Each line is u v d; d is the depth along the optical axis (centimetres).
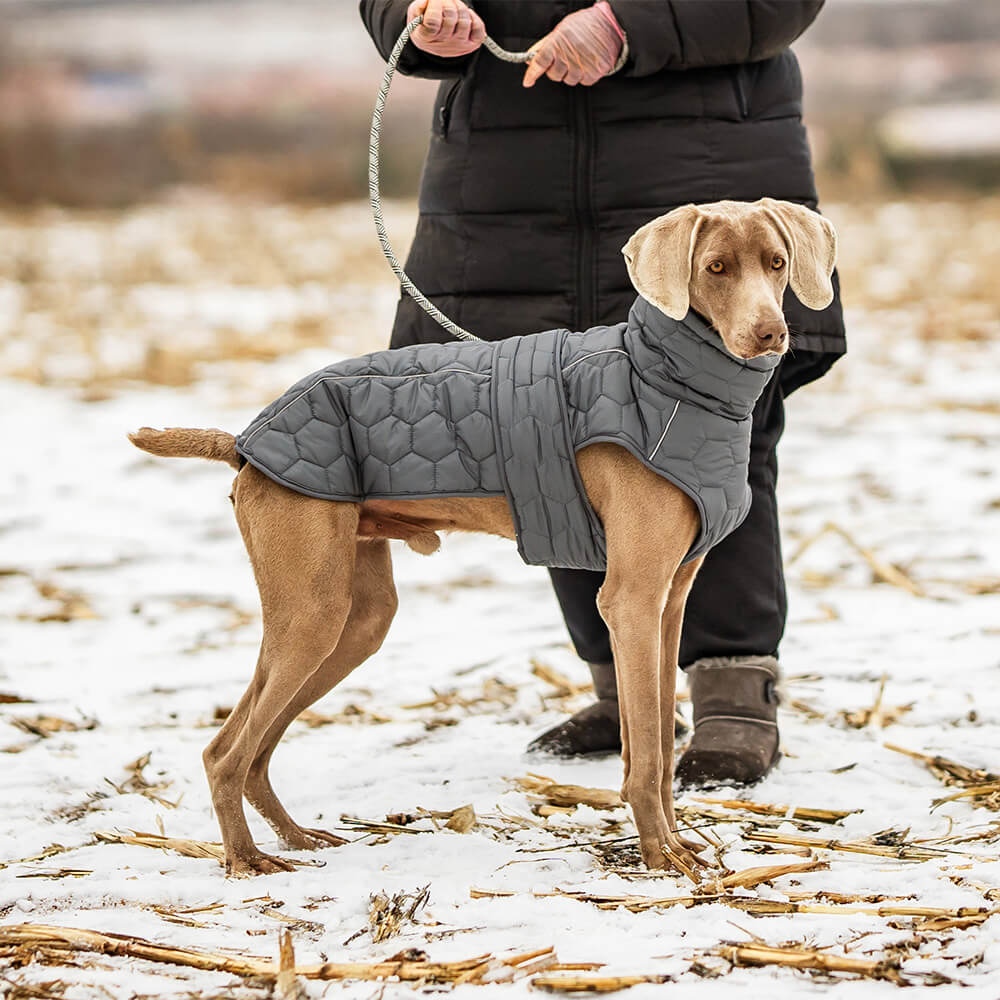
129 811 440
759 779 451
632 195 463
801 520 833
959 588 688
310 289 2041
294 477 392
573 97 464
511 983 304
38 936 328
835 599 681
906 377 1306
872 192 3566
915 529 800
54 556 799
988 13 4316
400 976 307
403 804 443
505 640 638
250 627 670
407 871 383
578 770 476
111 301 1916
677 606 412
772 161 469
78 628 669
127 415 1184
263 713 393
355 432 398
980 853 379
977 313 1673
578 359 395
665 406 384
